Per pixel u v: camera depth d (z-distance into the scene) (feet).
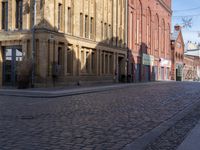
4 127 34.04
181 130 33.45
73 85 115.55
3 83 108.27
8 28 107.14
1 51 108.27
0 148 25.09
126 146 26.16
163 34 248.73
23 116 42.09
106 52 145.89
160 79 238.89
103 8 142.61
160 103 60.39
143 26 197.57
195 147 25.84
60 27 110.42
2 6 108.99
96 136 29.94
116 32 157.28
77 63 119.03
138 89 109.19
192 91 98.12
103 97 74.13
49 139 28.40
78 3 119.55
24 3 104.01
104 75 142.82
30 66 98.22
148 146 26.25
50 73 102.78
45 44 100.73
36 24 101.45
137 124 36.81
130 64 175.01
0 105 56.29
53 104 58.18
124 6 167.94
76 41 117.70
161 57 241.55
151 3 213.25
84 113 45.55
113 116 42.80
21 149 24.79
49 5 102.37
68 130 32.65
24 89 93.97
